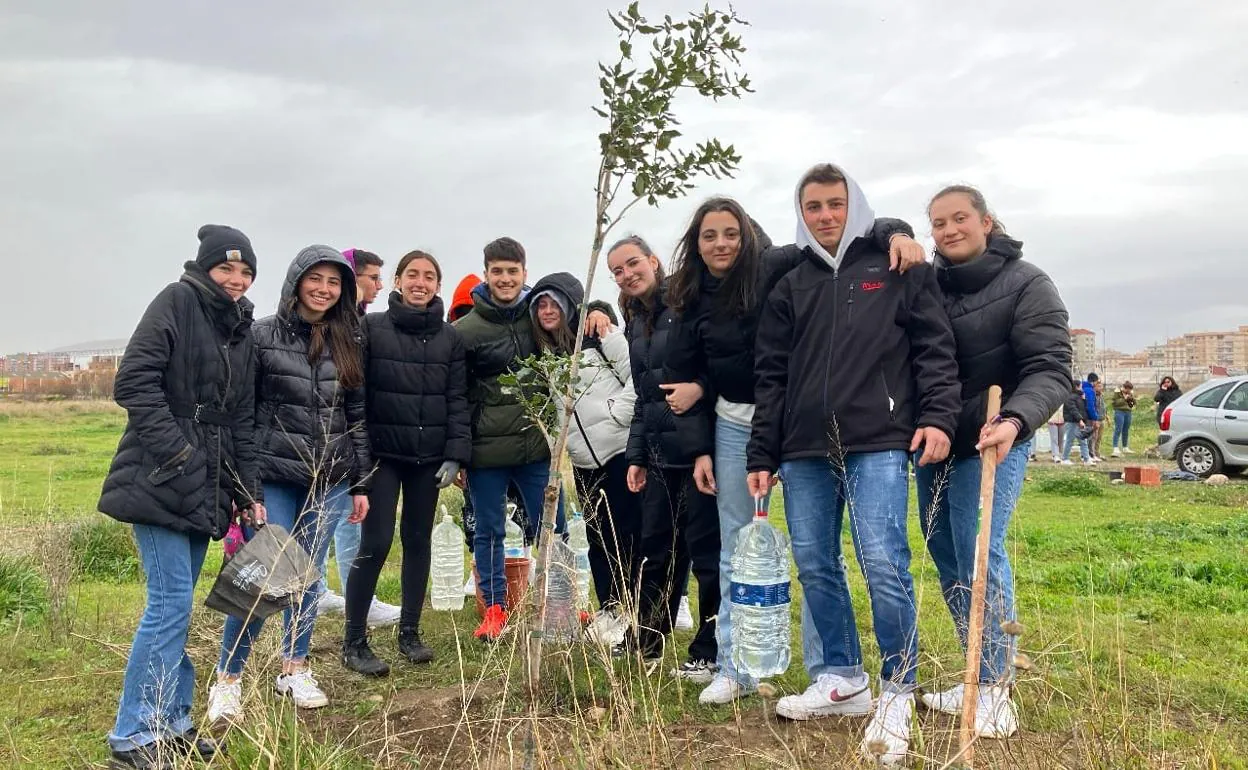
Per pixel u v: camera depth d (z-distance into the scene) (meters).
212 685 4.29
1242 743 3.77
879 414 3.63
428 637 5.60
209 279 3.78
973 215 3.86
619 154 2.69
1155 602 6.41
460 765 3.63
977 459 3.79
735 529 4.30
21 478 15.34
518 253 5.25
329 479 4.50
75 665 5.08
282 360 4.41
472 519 6.32
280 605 3.78
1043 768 3.19
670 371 4.45
